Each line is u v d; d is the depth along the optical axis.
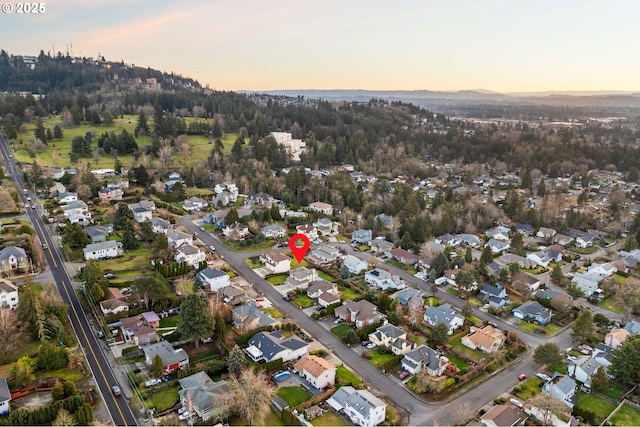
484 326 91.06
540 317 93.69
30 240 107.62
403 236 132.38
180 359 71.75
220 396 63.31
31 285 83.06
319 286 100.25
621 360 73.06
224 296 94.69
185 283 93.00
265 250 125.25
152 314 85.25
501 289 103.31
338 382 70.88
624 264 123.25
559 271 113.38
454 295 104.62
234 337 80.75
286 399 66.81
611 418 65.81
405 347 80.19
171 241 121.06
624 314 96.62
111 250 112.06
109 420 60.28
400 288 105.69
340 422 62.69
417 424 63.03
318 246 130.50
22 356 71.19
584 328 83.94
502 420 61.66
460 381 72.31
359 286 106.31
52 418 58.78
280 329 85.56
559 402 62.22
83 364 71.44
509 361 79.31
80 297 90.94
